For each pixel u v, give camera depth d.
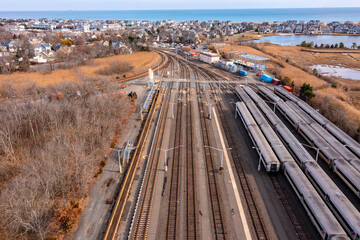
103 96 71.81
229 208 40.56
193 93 93.81
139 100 86.38
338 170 46.25
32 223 35.06
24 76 103.94
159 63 146.62
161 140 61.03
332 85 99.25
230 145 58.69
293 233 36.03
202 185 45.78
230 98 88.75
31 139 58.94
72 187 43.69
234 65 124.44
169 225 37.59
